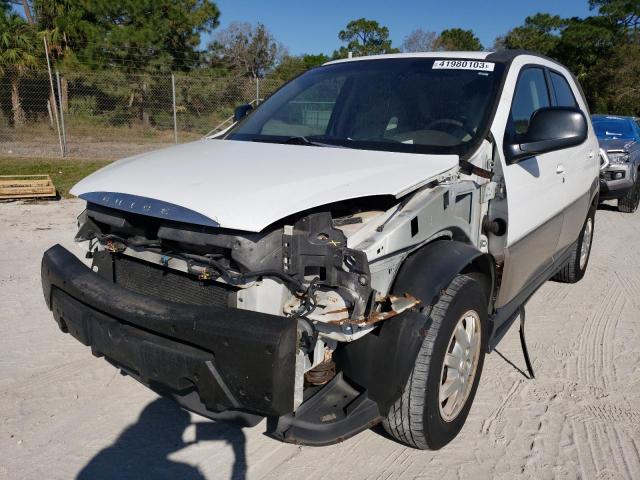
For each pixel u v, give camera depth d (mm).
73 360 4074
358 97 3803
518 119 3740
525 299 4180
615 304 5426
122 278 3080
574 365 4152
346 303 2389
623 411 3553
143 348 2537
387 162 2977
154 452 3109
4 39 22594
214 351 2346
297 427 2547
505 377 3961
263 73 41250
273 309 2461
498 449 3166
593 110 42125
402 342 2555
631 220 9727
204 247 2602
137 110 21625
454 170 3000
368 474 2953
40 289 5453
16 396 3604
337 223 2625
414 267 2682
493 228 3389
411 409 2814
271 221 2359
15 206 9508
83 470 2957
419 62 3979
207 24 28281
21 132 20578
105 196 2812
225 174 2758
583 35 42094
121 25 26156
